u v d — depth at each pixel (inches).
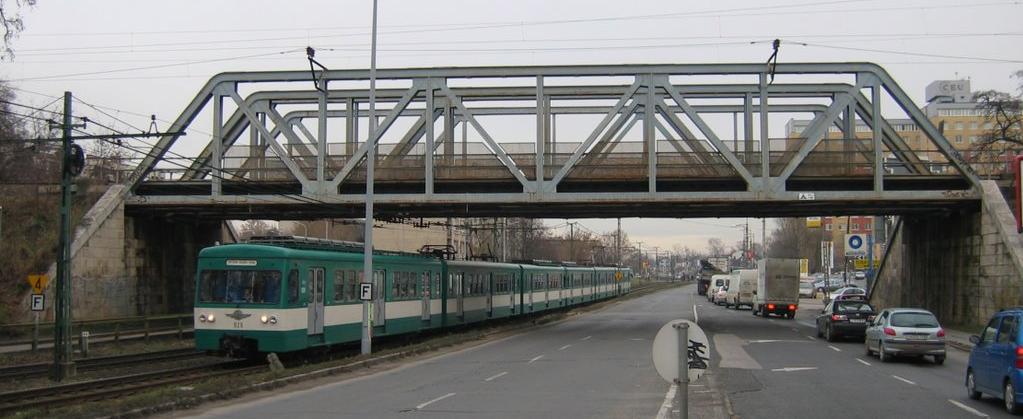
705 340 349.7
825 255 2952.8
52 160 1798.7
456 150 1732.3
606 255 6648.6
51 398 641.0
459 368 893.2
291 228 4606.3
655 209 1486.2
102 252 1417.3
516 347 1191.6
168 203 1443.2
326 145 1434.5
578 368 881.5
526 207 1451.8
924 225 1690.5
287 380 735.1
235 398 649.0
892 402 616.1
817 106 1568.7
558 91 1412.4
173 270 1644.9
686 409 345.4
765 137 1353.3
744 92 1417.3
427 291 1317.7
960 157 1379.2
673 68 1366.9
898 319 936.3
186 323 1556.3
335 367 836.0
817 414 557.0
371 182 1018.1
